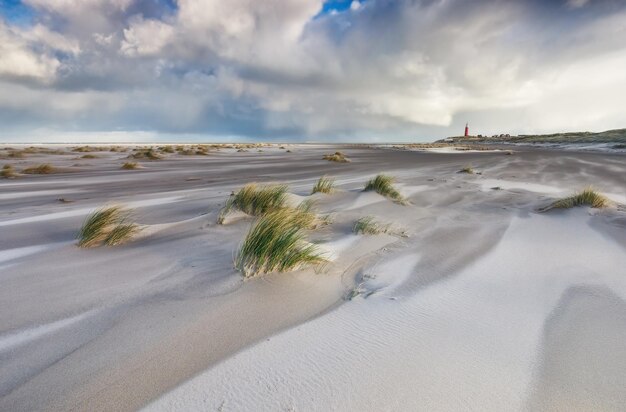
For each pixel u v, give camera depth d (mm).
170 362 2035
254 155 32125
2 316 2551
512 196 8594
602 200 6703
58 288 3045
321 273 3416
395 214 6254
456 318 2652
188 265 3584
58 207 7281
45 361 2029
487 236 4977
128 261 3738
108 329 2381
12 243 4496
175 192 9578
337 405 1732
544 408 1746
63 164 20422
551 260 3996
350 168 17859
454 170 16016
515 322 2607
